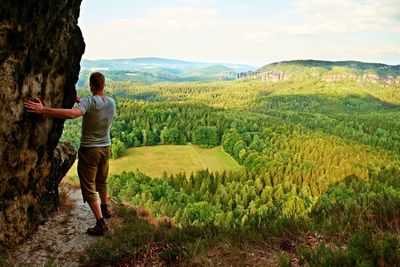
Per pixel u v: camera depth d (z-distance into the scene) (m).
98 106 5.37
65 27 5.29
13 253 4.92
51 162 6.24
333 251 3.91
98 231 5.71
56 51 5.18
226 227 5.29
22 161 4.98
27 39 4.46
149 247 5.02
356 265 3.37
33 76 4.80
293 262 4.04
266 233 4.76
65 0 5.10
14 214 5.02
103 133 5.57
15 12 4.14
